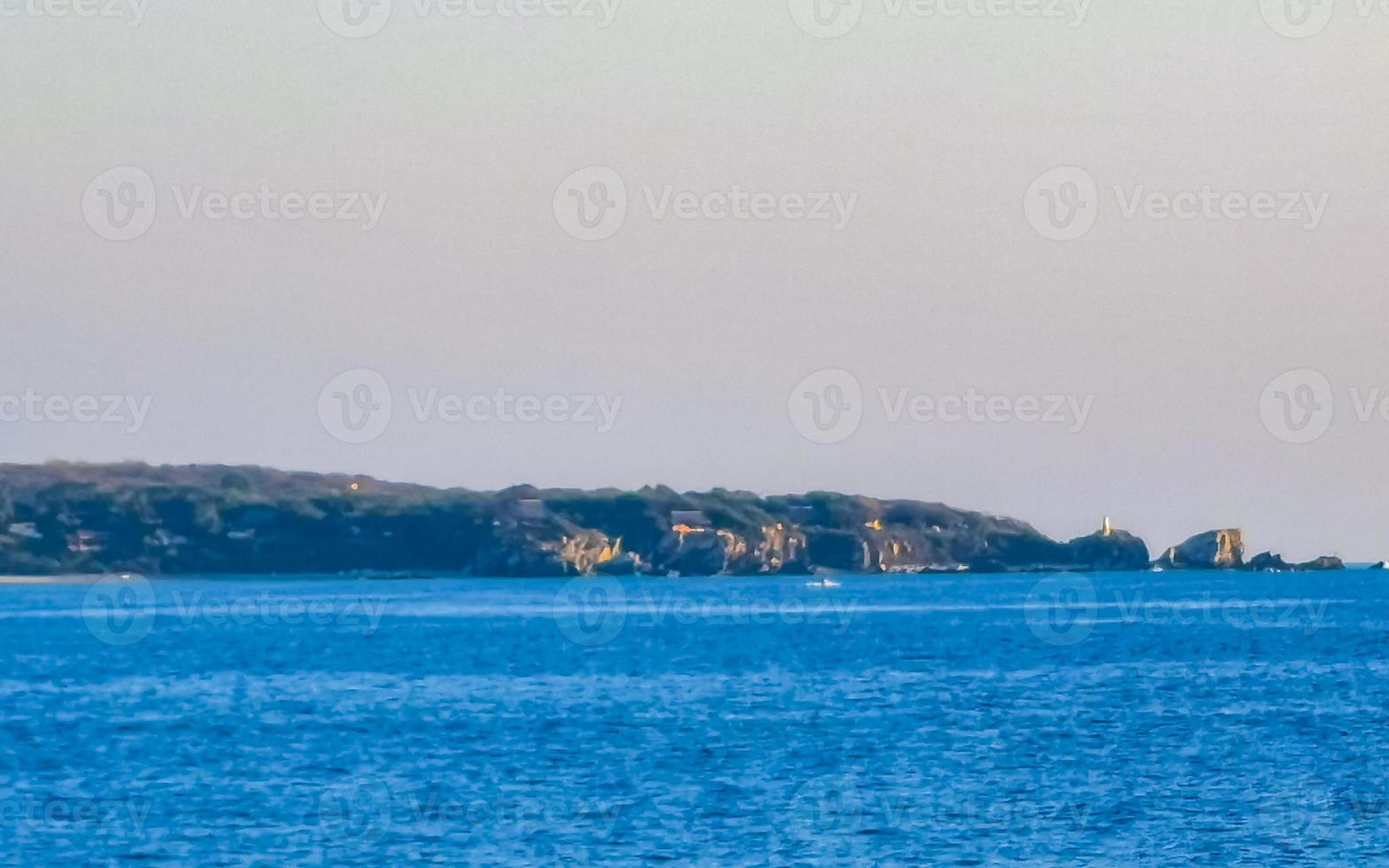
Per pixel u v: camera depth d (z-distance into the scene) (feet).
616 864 467.11
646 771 625.00
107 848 496.64
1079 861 467.93
